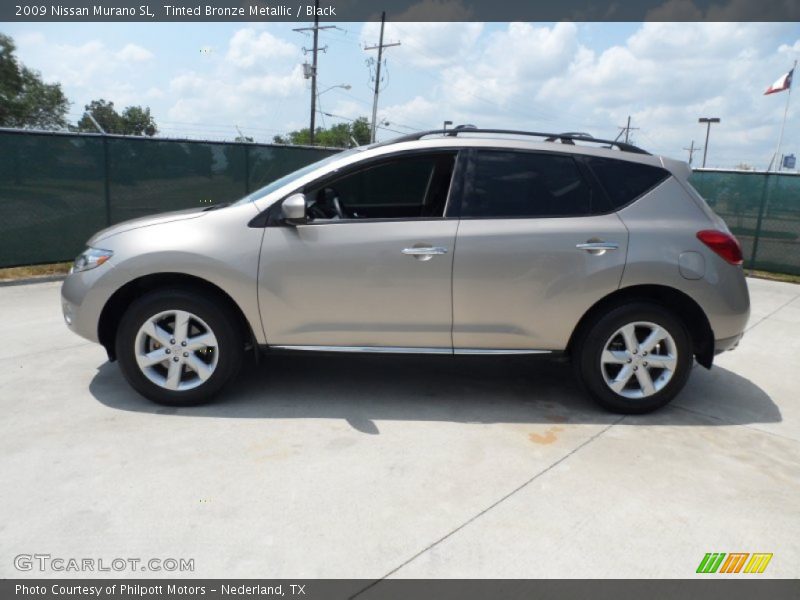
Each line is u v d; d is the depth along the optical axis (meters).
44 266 8.66
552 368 4.96
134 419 3.71
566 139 4.07
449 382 4.56
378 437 3.57
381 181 4.96
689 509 2.92
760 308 7.89
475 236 3.78
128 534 2.58
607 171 3.95
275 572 2.38
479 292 3.81
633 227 3.83
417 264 3.78
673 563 2.52
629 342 3.91
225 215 3.84
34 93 39.16
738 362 5.43
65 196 8.49
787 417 4.14
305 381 4.47
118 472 3.07
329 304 3.82
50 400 3.97
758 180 10.75
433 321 3.87
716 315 3.88
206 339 3.83
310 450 3.38
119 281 3.77
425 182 5.04
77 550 2.47
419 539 2.61
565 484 3.11
